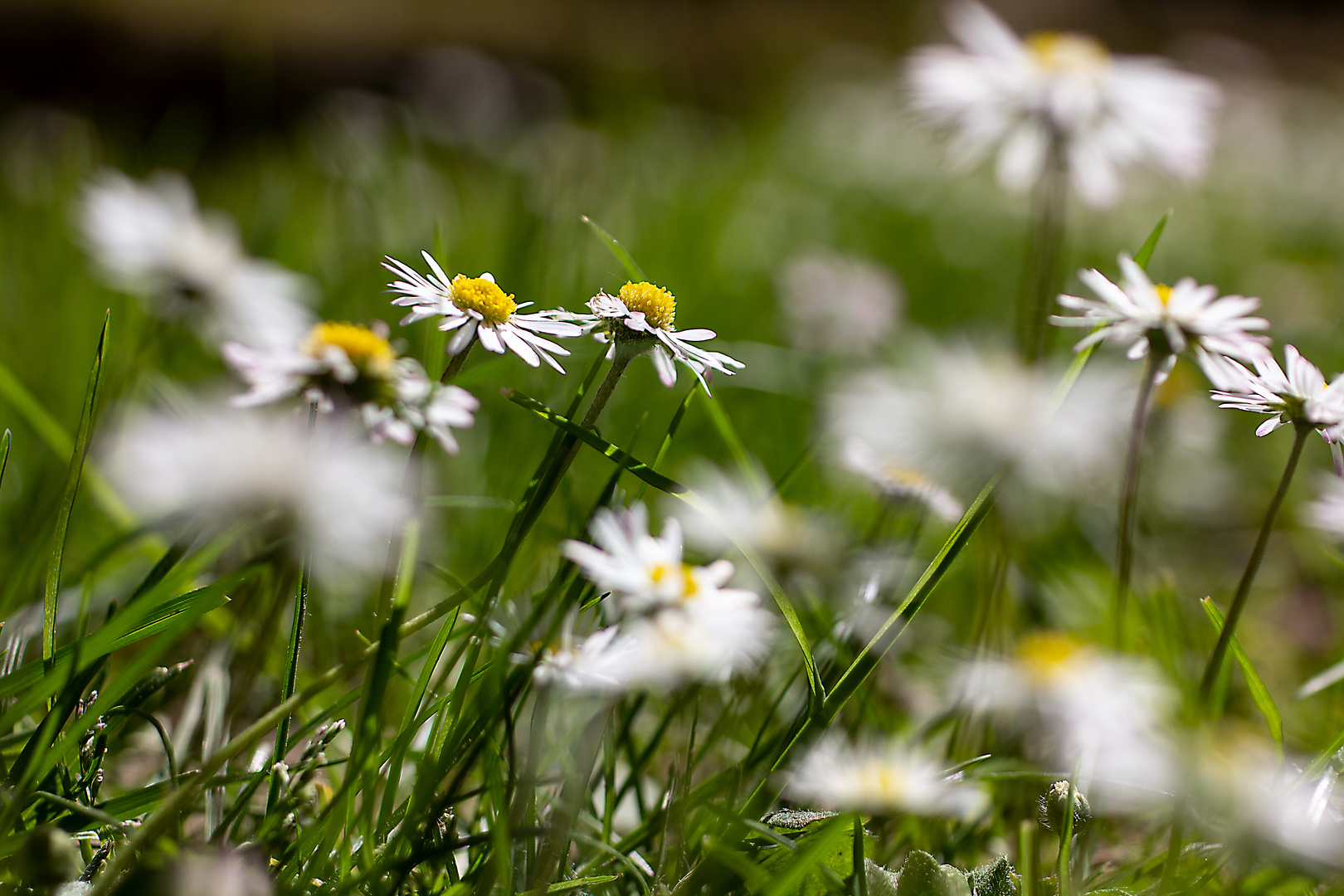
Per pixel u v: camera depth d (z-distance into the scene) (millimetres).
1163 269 1464
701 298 1111
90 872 540
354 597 618
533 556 625
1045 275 722
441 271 557
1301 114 2615
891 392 594
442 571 554
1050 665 597
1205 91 807
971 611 658
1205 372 559
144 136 1815
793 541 620
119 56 2135
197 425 530
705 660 538
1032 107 781
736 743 604
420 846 542
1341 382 553
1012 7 4125
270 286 771
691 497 557
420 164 1125
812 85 2693
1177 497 810
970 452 584
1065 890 548
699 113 2285
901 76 861
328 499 523
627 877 557
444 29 2771
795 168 1930
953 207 1829
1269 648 664
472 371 601
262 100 2166
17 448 675
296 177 1351
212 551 532
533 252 795
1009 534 643
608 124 1682
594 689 559
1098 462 643
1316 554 737
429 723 583
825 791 560
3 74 2020
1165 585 626
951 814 574
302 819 562
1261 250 1722
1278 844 548
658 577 534
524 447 668
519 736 587
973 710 602
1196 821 560
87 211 736
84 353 792
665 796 564
